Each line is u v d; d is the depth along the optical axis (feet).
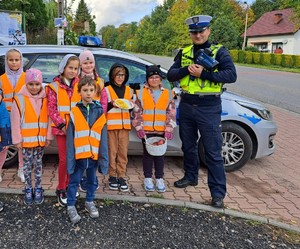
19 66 13.11
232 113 15.96
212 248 10.12
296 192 14.78
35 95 11.71
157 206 12.27
